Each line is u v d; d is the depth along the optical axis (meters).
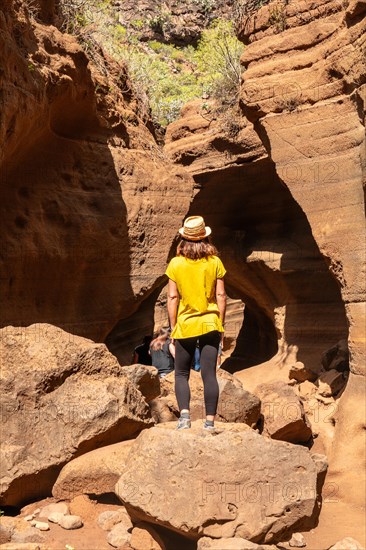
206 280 5.55
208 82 22.08
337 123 9.10
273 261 12.80
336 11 9.62
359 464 7.53
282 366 12.00
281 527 4.86
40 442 6.06
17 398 6.10
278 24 10.26
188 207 12.09
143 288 11.14
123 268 10.90
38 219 9.55
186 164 13.70
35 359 6.31
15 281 9.22
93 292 10.56
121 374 6.66
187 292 5.55
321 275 12.13
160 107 18.58
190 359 5.62
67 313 10.16
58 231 9.86
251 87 10.17
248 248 13.49
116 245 10.73
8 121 7.53
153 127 13.27
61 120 9.77
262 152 12.39
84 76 9.67
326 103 9.28
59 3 10.12
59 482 5.88
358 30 8.75
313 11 9.89
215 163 13.17
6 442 5.98
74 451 6.09
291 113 9.64
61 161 10.09
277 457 5.01
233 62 13.89
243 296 14.64
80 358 6.45
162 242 11.53
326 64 9.41
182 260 5.59
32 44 8.41
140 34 29.48
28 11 8.55
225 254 13.66
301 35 9.92
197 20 30.66
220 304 5.60
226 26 23.38
